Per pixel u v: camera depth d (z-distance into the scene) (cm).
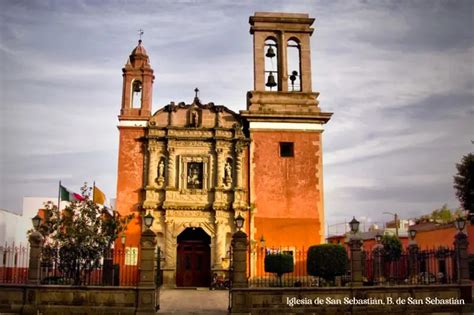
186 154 3409
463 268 2356
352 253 2280
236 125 3462
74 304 2153
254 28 3597
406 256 2936
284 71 3566
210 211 3328
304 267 3256
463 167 3447
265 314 2150
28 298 2153
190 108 3506
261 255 3256
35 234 2252
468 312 2272
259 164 3403
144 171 3366
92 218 2783
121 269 3155
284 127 3456
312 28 3638
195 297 2745
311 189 3394
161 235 3278
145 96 3466
